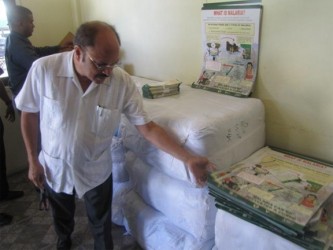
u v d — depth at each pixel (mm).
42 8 2506
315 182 1095
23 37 2008
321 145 1322
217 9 1508
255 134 1390
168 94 1557
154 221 1469
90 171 1336
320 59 1228
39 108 1262
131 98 1251
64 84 1173
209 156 1177
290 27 1282
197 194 1222
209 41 1604
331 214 959
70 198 1502
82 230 1801
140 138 1384
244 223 1018
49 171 1351
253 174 1155
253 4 1368
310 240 858
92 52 1014
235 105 1364
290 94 1363
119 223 1742
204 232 1236
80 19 2648
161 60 1979
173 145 1183
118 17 2223
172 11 1788
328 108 1259
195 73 1774
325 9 1165
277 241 937
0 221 1876
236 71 1521
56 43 2672
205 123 1176
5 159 2230
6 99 2164
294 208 939
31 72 1195
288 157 1312
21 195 2189
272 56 1376
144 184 1469
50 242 1727
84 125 1224
